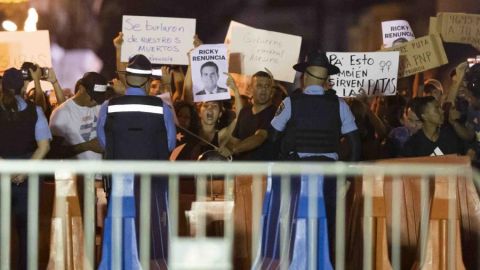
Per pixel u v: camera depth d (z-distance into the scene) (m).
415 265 18.22
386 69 25.67
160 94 25.25
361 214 18.58
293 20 27.59
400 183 18.12
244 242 19.19
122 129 19.11
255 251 17.75
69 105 24.09
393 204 17.55
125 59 26.05
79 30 27.25
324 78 19.73
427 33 27.62
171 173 15.45
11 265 18.56
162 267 18.19
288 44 26.72
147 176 16.39
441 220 17.58
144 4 27.30
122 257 17.27
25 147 20.00
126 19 26.06
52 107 26.14
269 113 24.55
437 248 17.59
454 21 27.38
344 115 19.70
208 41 27.39
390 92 25.66
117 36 27.30
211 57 25.53
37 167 14.99
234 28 26.94
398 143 25.20
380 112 25.73
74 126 24.03
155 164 15.15
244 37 26.88
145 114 19.16
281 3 27.48
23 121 19.97
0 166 14.92
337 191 16.72
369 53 25.66
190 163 15.22
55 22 27.23
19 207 18.86
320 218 17.11
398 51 25.88
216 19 27.38
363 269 17.89
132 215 17.20
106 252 17.30
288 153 19.59
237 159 24.34
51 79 25.36
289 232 17.25
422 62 26.75
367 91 25.72
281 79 26.75
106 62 27.30
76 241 17.92
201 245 14.87
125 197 17.20
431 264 17.58
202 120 25.19
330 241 18.53
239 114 24.92
